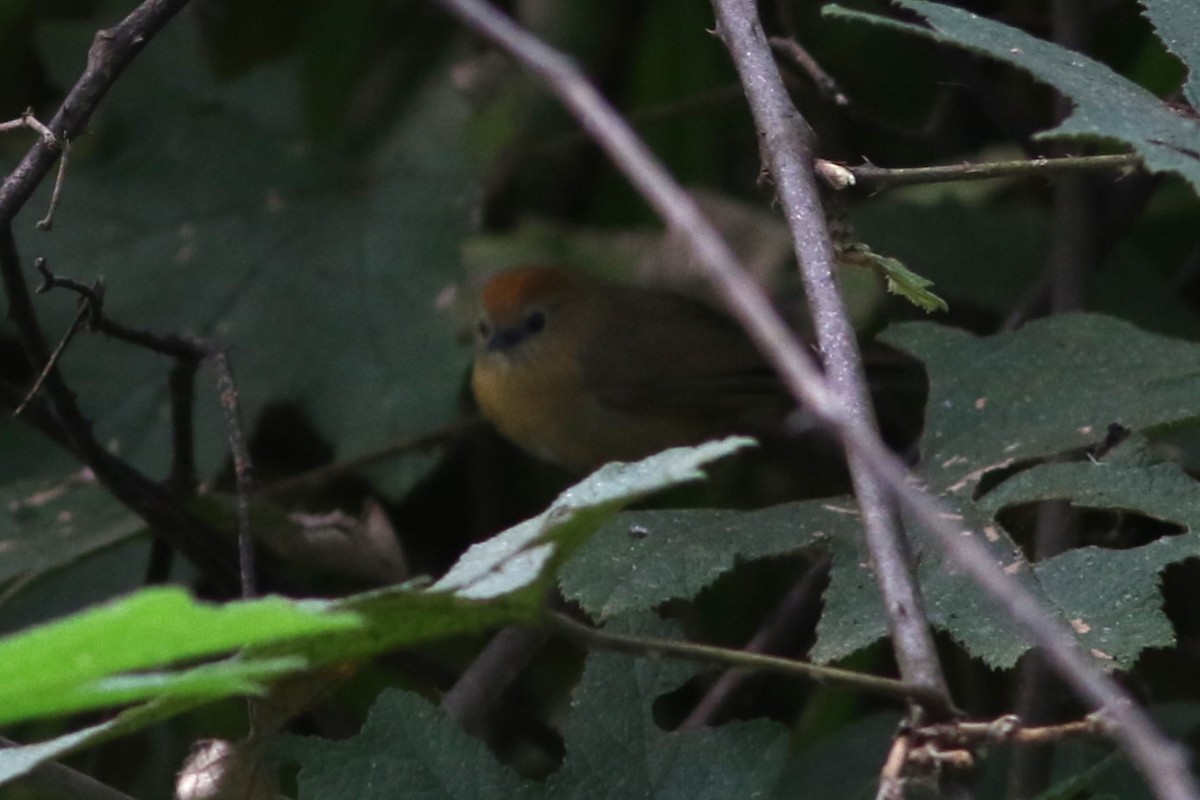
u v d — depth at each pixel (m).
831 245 4.02
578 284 11.33
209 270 8.70
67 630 2.19
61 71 9.14
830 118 9.12
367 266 8.67
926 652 3.22
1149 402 5.08
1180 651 7.93
